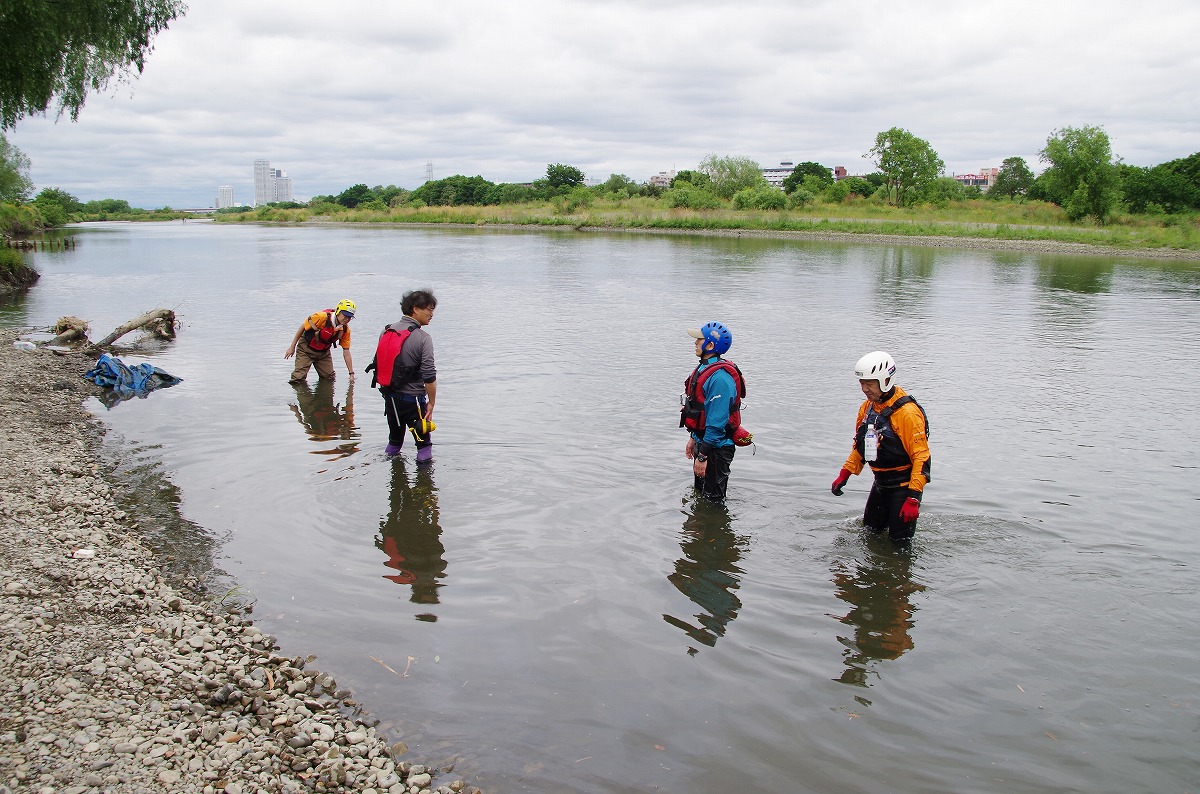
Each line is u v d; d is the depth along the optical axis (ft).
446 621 18.19
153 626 17.71
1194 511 24.45
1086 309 72.43
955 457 29.40
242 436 31.81
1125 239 165.78
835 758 13.80
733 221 225.35
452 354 48.55
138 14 50.14
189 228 307.58
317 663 16.56
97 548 21.47
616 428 32.53
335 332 40.63
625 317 64.90
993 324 62.95
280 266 117.08
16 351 48.67
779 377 42.60
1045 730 14.55
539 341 53.26
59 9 45.52
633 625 17.98
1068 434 32.50
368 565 20.86
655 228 235.81
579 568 20.63
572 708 15.12
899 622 18.16
